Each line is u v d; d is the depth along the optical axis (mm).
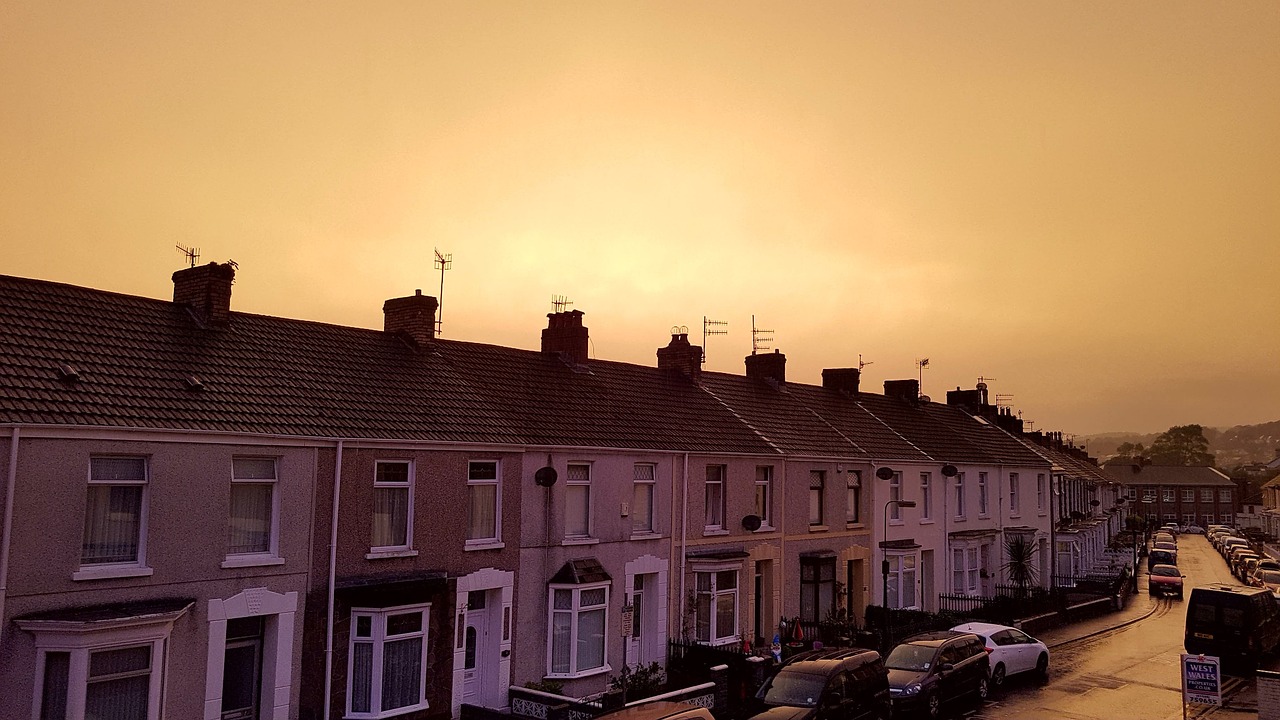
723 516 26719
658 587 24188
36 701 13164
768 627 28000
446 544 19250
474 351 24750
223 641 15578
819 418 34125
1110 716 21656
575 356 27000
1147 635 35719
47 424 13664
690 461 25688
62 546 13789
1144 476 133875
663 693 19812
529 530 21109
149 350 17016
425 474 19000
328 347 20766
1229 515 128875
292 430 16812
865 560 32344
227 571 15703
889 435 37312
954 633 23922
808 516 29969
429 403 20516
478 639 20312
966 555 39156
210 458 15664
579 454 22469
